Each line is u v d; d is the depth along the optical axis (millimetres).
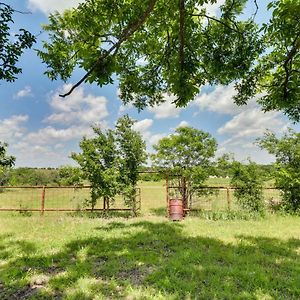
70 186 15617
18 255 7875
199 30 8047
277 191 16219
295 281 5945
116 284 5906
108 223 12789
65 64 7625
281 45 7738
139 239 9562
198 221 13445
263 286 5777
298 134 16188
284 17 5938
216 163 16500
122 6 6477
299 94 7141
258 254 7871
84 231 10953
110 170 14930
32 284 6098
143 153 15703
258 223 12883
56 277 6293
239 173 15648
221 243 9125
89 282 6012
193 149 16578
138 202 16031
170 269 6641
